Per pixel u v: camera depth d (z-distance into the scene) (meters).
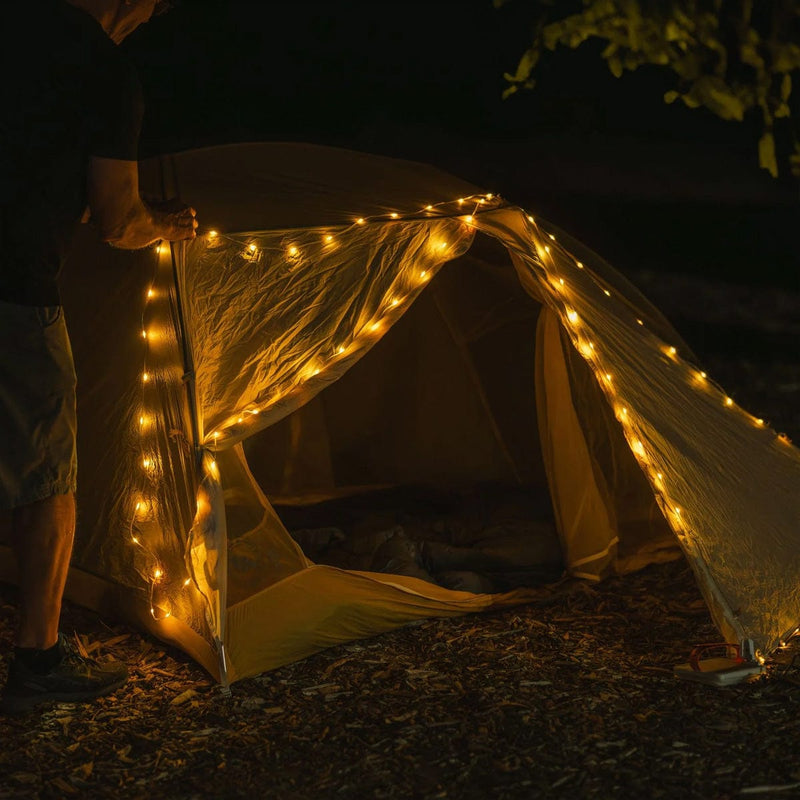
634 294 5.70
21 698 4.55
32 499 4.45
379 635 5.04
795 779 4.17
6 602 5.32
